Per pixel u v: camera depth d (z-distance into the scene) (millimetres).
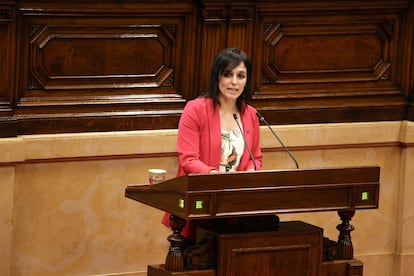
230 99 8211
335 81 11156
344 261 8008
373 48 11320
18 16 9625
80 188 10125
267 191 7473
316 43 11016
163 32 10312
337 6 10945
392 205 11602
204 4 10320
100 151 10062
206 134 8188
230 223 7918
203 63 10492
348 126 11156
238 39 10562
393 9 11266
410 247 11664
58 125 9945
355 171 7766
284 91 10922
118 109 10195
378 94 11344
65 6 9789
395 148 11508
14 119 9656
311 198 7656
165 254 10602
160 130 10352
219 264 7484
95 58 10070
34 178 9930
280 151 10953
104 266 10336
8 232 9758
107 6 9945
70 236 10148
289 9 10742
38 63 9836
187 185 7223
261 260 7613
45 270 10094
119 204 10305
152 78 10352
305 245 7727
